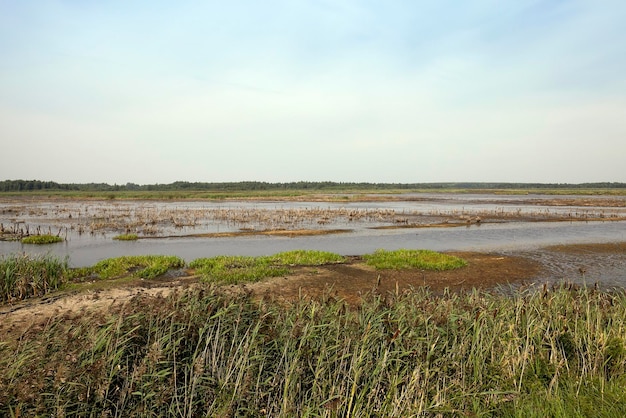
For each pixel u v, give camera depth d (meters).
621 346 6.70
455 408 5.57
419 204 76.31
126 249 24.12
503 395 5.93
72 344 5.38
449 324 6.92
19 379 4.61
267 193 126.69
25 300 12.15
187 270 17.31
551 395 5.72
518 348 6.70
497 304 8.24
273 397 5.61
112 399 4.96
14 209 55.78
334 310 7.25
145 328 6.11
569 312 8.16
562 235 30.33
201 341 6.02
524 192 150.62
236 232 32.19
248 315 6.92
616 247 24.08
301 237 29.67
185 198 97.25
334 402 5.45
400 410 5.23
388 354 5.93
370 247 24.91
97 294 12.30
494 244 25.88
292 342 5.95
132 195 107.88
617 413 5.24
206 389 5.30
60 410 4.23
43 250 23.30
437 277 15.88
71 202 79.44
